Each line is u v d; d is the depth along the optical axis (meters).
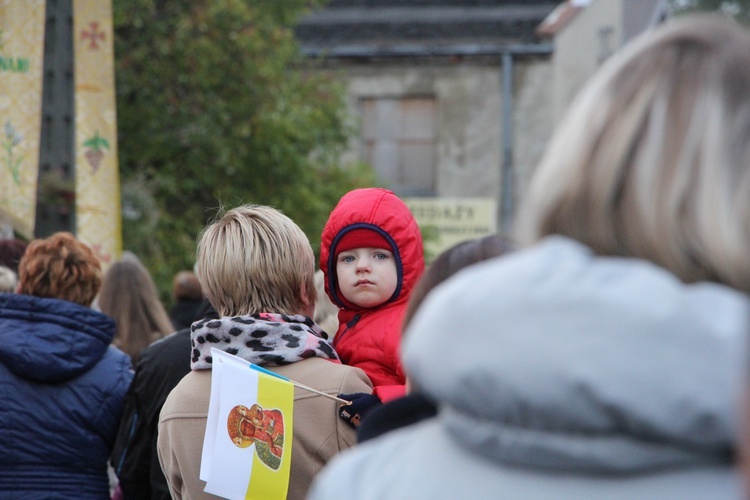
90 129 10.38
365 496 2.13
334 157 22.06
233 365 4.47
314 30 31.34
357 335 5.46
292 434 4.50
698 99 1.96
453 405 1.98
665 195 1.94
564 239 2.06
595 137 2.03
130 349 8.40
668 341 1.75
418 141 30.22
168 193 19.42
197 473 4.61
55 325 6.04
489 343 1.89
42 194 10.75
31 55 9.96
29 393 5.95
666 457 1.81
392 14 31.44
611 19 28.97
